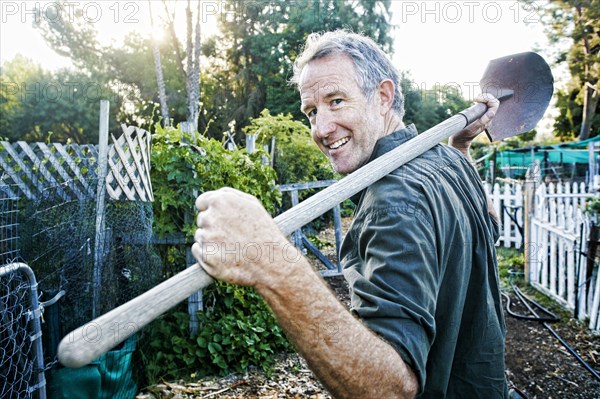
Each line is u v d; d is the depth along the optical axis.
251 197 0.78
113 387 2.70
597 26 20.19
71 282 2.91
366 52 1.26
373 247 0.91
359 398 0.76
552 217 5.05
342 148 1.24
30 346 2.33
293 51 19.33
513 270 6.04
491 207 1.44
